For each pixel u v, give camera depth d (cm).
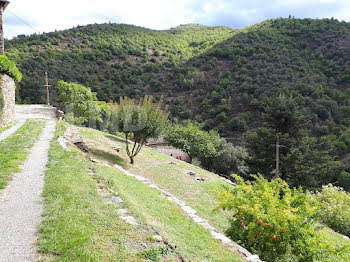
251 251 589
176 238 477
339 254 556
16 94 3809
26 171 681
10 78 1501
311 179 2034
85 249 349
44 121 1612
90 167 775
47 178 628
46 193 536
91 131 1956
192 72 5991
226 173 2791
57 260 323
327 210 1365
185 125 2492
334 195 1574
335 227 1337
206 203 990
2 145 910
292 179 2083
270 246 569
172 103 5109
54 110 2361
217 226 780
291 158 2045
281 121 2327
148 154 1766
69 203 495
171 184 1183
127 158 1461
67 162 778
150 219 535
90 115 2475
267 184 716
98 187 616
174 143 2219
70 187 572
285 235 557
